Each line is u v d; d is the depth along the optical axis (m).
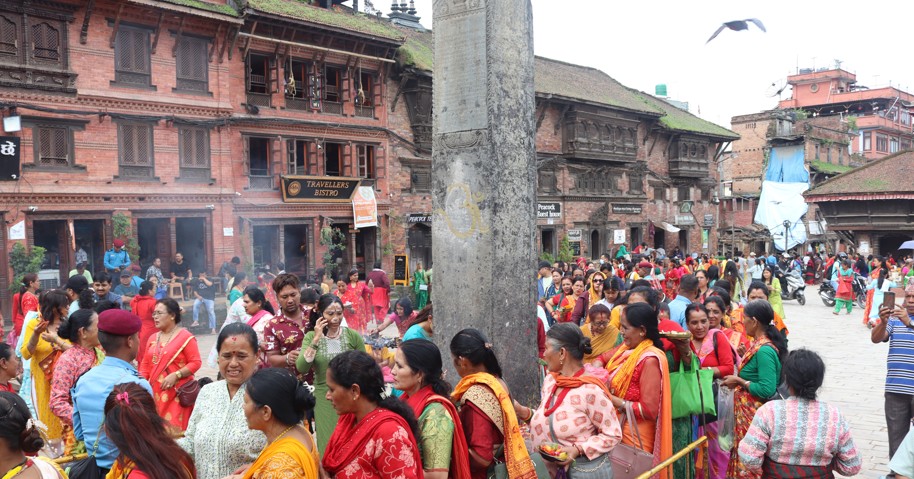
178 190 22.16
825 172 52.84
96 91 20.23
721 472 6.32
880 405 10.46
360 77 27.70
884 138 66.31
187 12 21.61
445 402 3.90
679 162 45.53
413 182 30.22
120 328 4.96
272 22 24.09
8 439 3.33
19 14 18.77
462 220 6.09
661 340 5.66
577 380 4.45
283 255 25.55
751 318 6.07
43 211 19.27
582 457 4.35
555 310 11.06
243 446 4.05
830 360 14.41
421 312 6.75
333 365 3.65
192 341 6.28
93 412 4.74
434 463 3.73
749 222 55.00
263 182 24.84
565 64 43.34
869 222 37.91
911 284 6.81
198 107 22.62
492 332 5.89
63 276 20.03
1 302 18.36
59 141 19.72
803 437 4.31
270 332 6.78
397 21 35.19
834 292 26.31
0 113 18.47
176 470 3.44
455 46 6.16
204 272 21.36
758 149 55.88
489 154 5.93
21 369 8.44
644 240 43.22
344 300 16.84
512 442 4.06
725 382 6.12
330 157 27.53
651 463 4.75
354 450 3.52
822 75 67.12
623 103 41.09
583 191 38.53
